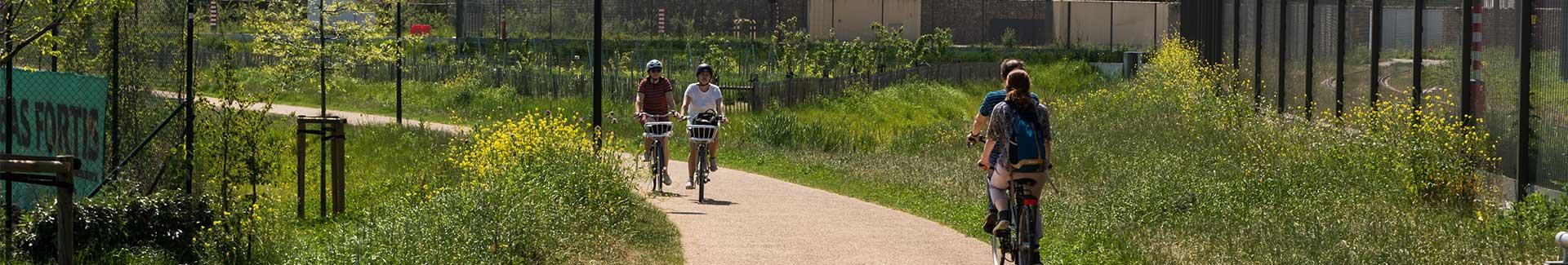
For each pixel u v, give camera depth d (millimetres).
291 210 11625
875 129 24578
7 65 9867
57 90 9641
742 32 55469
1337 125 14633
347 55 27219
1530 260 8406
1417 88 14945
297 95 33000
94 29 10391
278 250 8992
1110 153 13766
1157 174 10695
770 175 16594
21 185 9320
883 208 12781
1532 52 11992
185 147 9852
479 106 31250
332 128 11648
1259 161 12336
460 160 12602
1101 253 9422
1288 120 15469
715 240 10203
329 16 26938
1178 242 9289
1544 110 11750
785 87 29953
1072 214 10789
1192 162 11859
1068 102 22250
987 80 41469
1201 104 17406
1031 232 7660
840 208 12648
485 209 8367
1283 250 8258
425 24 53438
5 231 8250
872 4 55219
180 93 10359
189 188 9625
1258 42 22000
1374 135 12328
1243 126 15109
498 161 11148
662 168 13461
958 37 56000
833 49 44938
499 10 55000
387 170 15594
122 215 8719
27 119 9922
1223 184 10219
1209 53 26359
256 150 11047
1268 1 21422
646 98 13742
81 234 8500
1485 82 13047
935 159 17406
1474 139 12641
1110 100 19391
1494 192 11633
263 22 26719
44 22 10406
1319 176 10945
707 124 13109
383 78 37938
